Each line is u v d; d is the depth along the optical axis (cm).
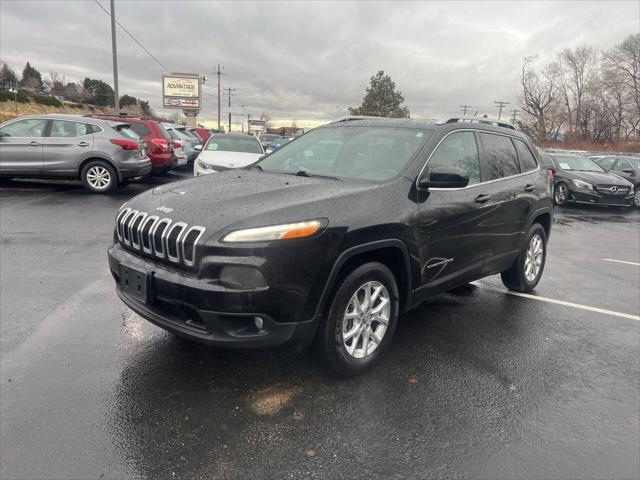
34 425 252
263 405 281
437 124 402
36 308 406
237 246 262
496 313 460
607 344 403
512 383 327
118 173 1045
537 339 404
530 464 246
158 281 280
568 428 279
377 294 323
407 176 346
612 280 616
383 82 6266
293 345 285
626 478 239
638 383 339
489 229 425
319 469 233
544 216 539
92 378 301
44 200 933
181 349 343
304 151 423
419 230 340
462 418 282
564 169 1480
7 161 999
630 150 4316
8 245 603
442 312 455
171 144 1326
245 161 1114
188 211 290
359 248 298
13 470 220
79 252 585
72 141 1019
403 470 237
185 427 258
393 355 357
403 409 287
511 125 506
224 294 260
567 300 517
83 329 369
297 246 271
